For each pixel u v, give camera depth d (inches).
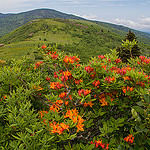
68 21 5580.7
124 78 94.6
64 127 66.1
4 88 118.9
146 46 4269.2
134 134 74.0
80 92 77.8
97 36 4392.2
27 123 69.4
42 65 175.2
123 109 95.5
